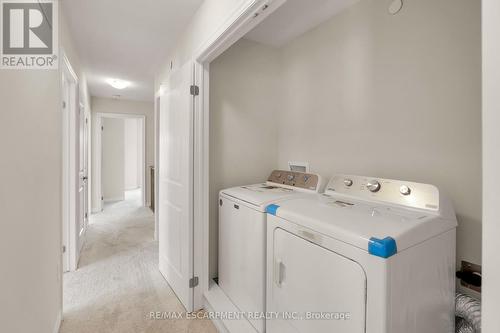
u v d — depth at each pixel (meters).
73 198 2.62
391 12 1.61
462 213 1.32
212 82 2.23
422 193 1.29
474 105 1.27
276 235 1.43
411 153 1.52
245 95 2.39
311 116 2.19
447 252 1.20
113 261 2.87
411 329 1.02
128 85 4.11
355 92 1.83
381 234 0.98
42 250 1.41
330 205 1.44
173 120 2.23
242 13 1.32
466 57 1.30
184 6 1.89
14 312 1.02
